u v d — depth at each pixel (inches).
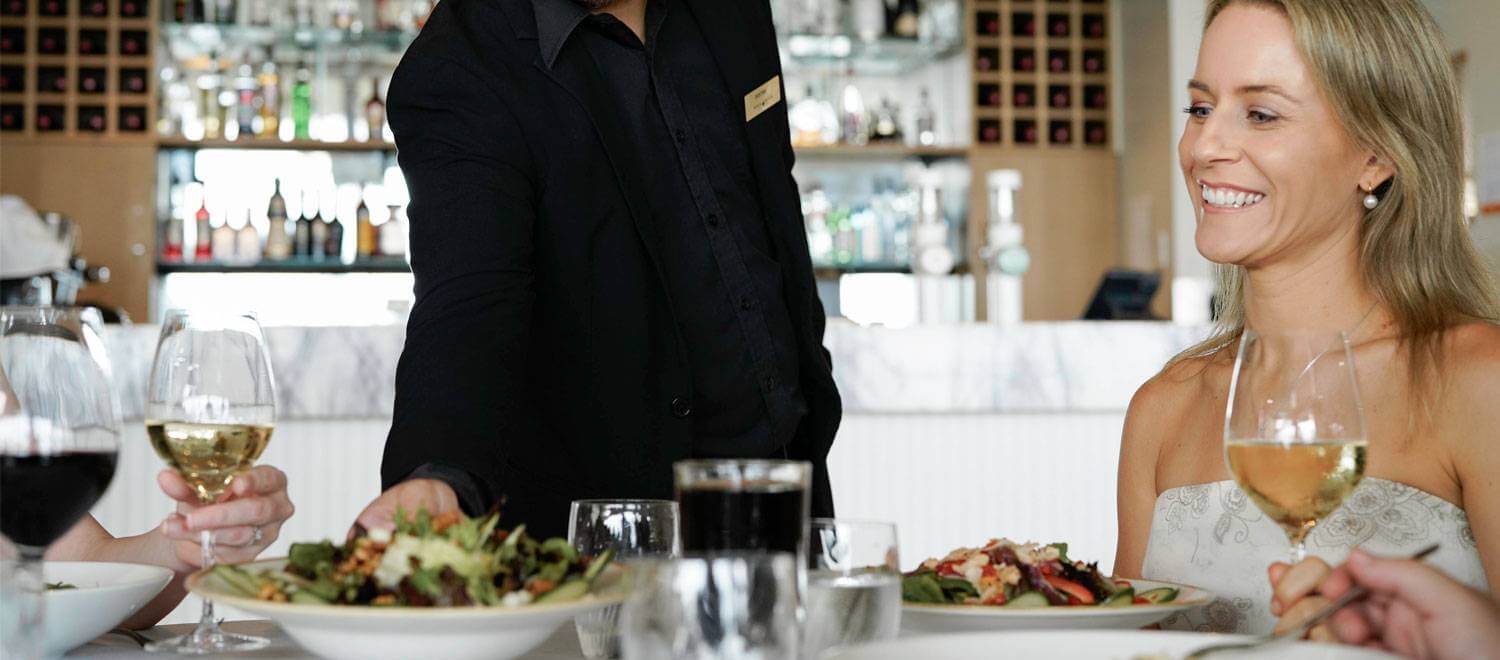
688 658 24.9
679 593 25.1
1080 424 117.5
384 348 107.7
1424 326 46.4
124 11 212.2
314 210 214.1
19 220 154.7
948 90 233.6
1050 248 232.8
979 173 230.8
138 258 211.8
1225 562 47.8
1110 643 32.3
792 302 70.6
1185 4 216.1
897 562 34.2
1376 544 45.3
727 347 67.7
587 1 63.2
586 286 63.4
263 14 209.6
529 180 61.1
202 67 216.2
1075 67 233.9
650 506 38.9
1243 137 47.6
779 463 29.5
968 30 229.3
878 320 223.3
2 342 32.0
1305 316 48.8
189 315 40.4
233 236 209.3
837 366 113.7
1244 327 53.5
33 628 30.6
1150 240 223.8
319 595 32.7
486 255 56.4
